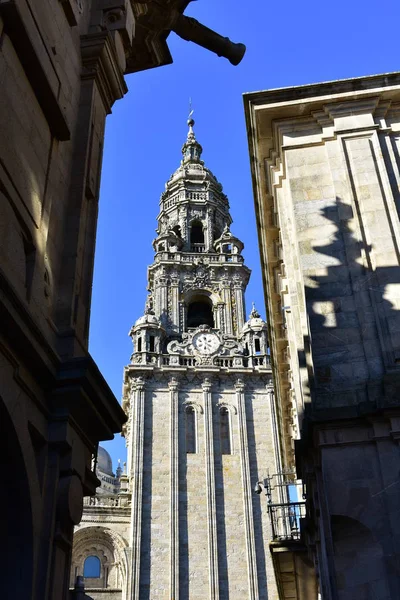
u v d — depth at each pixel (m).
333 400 14.14
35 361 9.77
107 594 53.16
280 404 31.20
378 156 17.45
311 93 18.67
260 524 54.22
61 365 10.45
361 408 13.53
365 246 16.14
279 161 19.64
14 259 10.13
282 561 23.72
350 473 13.10
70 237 12.54
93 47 14.79
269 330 28.83
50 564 9.41
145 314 65.12
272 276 26.55
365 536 12.66
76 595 31.16
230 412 59.75
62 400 10.35
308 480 15.70
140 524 53.41
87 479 11.20
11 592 8.98
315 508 15.55
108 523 57.34
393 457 12.97
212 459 56.81
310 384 15.26
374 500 12.80
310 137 18.39
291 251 18.81
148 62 18.42
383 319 15.04
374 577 12.25
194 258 71.81
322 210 17.02
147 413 58.72
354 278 15.78
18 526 9.28
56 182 12.48
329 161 17.73
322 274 16.00
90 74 14.62
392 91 18.22
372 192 16.88
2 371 9.05
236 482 56.28
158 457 56.66
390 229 16.25
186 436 58.09
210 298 69.69
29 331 9.52
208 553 52.78
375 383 14.03
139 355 61.94
